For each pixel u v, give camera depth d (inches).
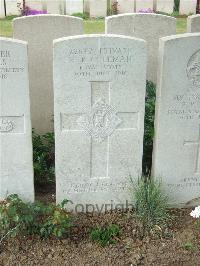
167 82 52.7
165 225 55.2
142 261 50.3
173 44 51.0
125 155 56.3
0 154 54.5
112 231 53.7
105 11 167.5
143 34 73.4
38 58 70.8
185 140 56.4
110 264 49.8
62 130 53.9
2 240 52.5
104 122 54.1
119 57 50.9
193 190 59.7
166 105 54.0
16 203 52.3
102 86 52.4
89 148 55.3
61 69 50.5
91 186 57.4
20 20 68.3
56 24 69.4
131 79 52.2
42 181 64.6
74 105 52.6
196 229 55.1
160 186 57.7
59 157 55.1
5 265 49.5
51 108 74.1
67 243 52.4
